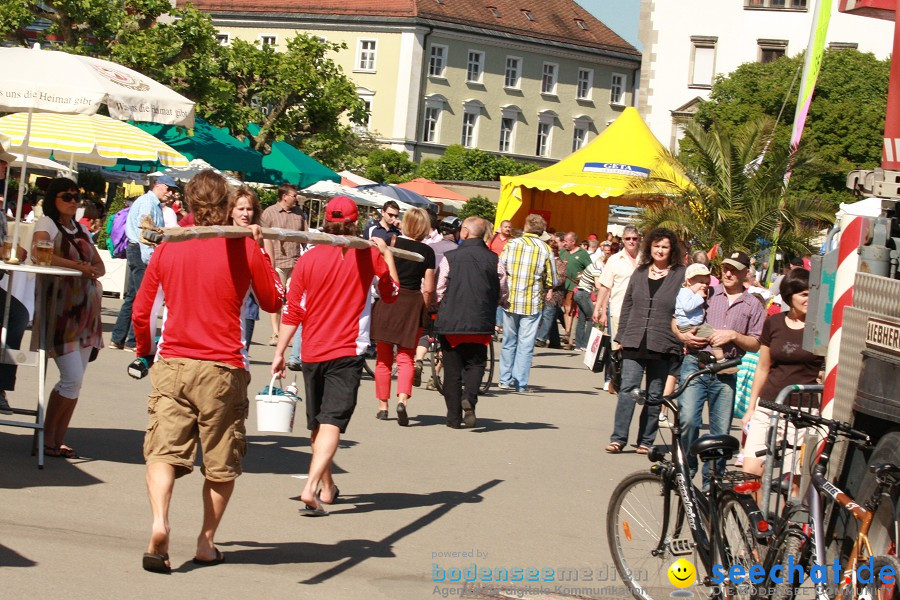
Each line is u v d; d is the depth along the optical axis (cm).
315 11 9431
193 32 3841
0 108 1085
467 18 9600
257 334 2311
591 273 2742
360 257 893
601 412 1708
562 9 10431
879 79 4925
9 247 982
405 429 1384
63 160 2319
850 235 741
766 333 950
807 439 720
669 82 6500
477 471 1157
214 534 783
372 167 8194
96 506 877
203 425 735
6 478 932
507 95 9881
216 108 3981
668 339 1291
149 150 1981
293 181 3288
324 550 820
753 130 3005
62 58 1094
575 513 999
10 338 1027
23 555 734
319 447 882
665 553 731
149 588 691
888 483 605
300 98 4544
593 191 3047
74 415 1240
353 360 887
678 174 3034
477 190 6888
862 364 695
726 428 1134
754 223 2933
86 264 1017
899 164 734
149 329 759
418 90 9338
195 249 728
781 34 6316
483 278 1410
